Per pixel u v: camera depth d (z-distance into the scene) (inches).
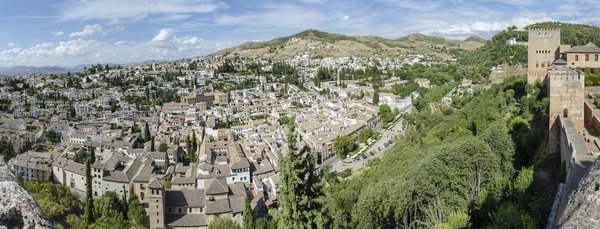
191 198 5315.0
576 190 1111.0
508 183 2596.0
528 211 2143.2
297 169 1797.5
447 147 3307.1
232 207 5187.0
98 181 6382.9
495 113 4709.6
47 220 854.5
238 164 6441.9
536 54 5556.1
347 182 5433.1
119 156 7347.4
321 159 7687.0
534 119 4109.3
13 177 928.3
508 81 6461.6
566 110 3090.6
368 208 2824.8
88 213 4658.0
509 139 3297.2
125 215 5339.6
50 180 7126.0
